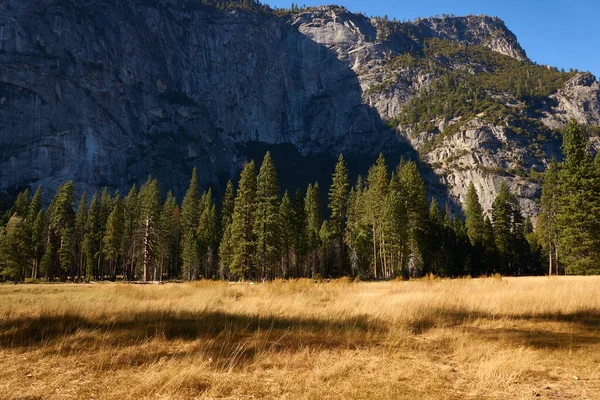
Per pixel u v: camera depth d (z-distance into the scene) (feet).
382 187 174.40
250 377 17.80
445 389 16.30
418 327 30.68
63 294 66.28
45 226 211.82
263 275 148.97
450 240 213.46
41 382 16.87
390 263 166.50
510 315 34.99
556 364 19.99
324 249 225.76
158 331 27.63
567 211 129.39
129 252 210.59
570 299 41.04
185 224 244.22
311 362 20.40
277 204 152.66
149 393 15.31
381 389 16.07
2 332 27.07
